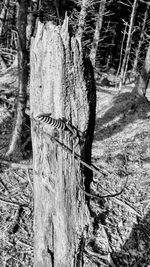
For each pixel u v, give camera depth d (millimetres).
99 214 6121
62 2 17547
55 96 1972
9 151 7605
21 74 6941
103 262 5133
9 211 6004
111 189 6879
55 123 1939
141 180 7211
